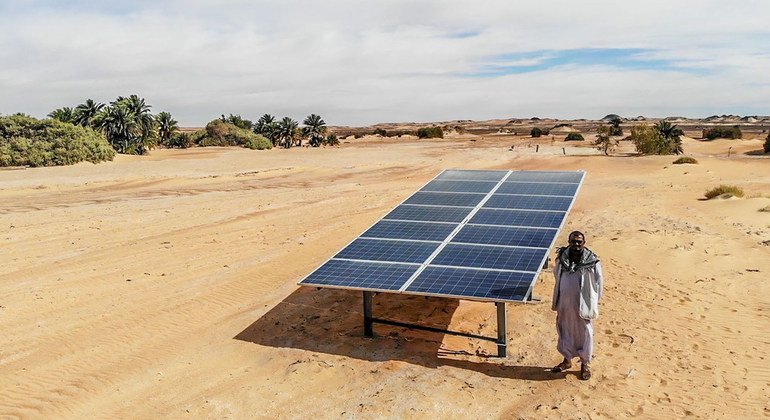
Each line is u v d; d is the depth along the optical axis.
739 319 11.23
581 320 8.80
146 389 9.23
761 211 22.77
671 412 7.88
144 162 64.81
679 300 12.31
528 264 9.90
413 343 10.58
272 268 16.25
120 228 22.67
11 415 8.50
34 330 11.94
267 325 11.91
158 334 11.65
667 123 72.88
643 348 10.00
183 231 21.98
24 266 16.92
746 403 8.06
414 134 157.25
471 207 13.30
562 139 123.50
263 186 40.16
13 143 59.78
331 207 27.47
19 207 29.14
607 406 8.09
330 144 130.88
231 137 120.81
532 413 7.97
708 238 17.64
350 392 8.80
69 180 43.34
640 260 15.38
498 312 9.72
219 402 8.68
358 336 11.02
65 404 8.81
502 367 9.49
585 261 8.66
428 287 9.47
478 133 178.00
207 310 13.02
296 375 9.41
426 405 8.27
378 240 11.85
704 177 39.72
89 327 12.07
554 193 13.68
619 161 54.25
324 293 13.84
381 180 43.97
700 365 9.30
